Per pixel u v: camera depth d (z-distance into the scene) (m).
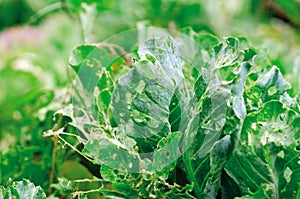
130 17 3.03
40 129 2.02
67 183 1.60
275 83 1.46
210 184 1.40
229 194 1.44
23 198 1.46
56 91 2.14
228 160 1.39
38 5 4.25
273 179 1.38
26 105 2.33
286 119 1.36
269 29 3.63
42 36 3.78
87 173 1.76
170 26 2.79
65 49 3.61
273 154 1.37
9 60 3.39
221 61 1.42
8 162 1.94
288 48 2.93
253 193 1.34
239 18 3.57
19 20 4.76
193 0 3.19
